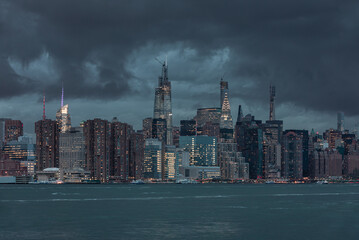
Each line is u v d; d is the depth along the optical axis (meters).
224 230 129.00
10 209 196.25
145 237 114.94
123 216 166.75
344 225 142.00
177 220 153.88
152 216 166.88
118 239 111.81
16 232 124.44
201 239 112.69
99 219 156.38
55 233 122.00
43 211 186.88
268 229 131.75
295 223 147.25
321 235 120.88
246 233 123.38
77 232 123.94
